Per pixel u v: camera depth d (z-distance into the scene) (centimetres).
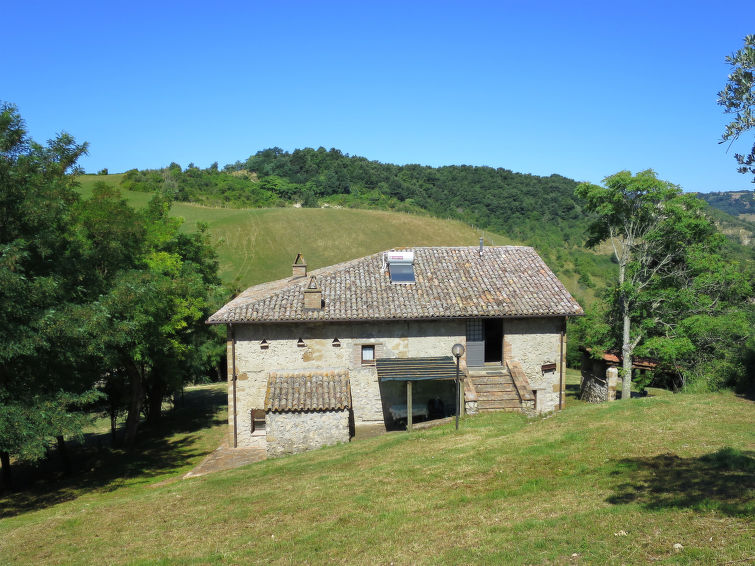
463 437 1619
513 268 2466
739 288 2934
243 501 1277
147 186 10531
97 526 1235
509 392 2100
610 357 3662
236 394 2117
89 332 1798
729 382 1927
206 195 12581
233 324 2092
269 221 9162
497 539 858
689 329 2727
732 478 970
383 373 1995
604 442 1327
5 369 1772
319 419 1928
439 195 14025
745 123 698
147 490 1781
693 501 884
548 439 1438
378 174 15338
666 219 2884
